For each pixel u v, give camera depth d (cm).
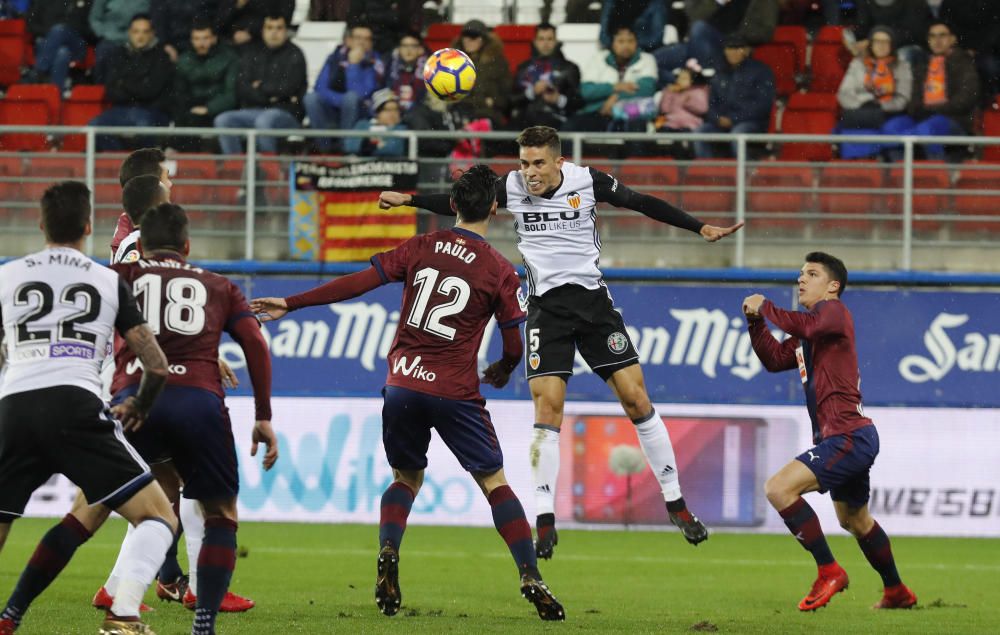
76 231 2050
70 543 2114
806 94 5891
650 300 5144
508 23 6612
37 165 5475
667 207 2806
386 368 5100
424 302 2519
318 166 5309
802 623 2675
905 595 2986
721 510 4972
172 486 2462
